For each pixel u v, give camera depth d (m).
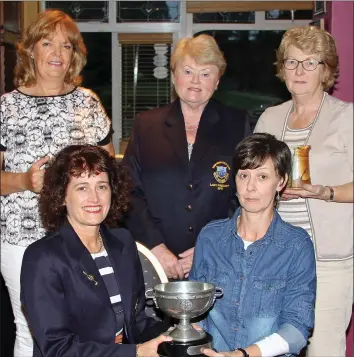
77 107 2.72
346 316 2.64
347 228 2.58
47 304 1.82
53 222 1.97
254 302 1.99
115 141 7.27
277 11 6.98
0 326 3.46
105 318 1.88
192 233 2.65
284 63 2.59
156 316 2.28
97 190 1.92
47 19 2.66
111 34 7.14
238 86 7.17
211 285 1.86
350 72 3.77
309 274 1.99
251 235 2.04
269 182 1.97
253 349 1.83
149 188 2.68
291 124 2.66
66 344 1.80
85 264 1.89
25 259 1.87
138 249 2.37
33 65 2.71
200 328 1.87
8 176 2.60
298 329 1.91
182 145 2.66
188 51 2.57
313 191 2.46
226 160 2.65
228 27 7.04
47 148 2.65
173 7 7.00
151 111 2.76
